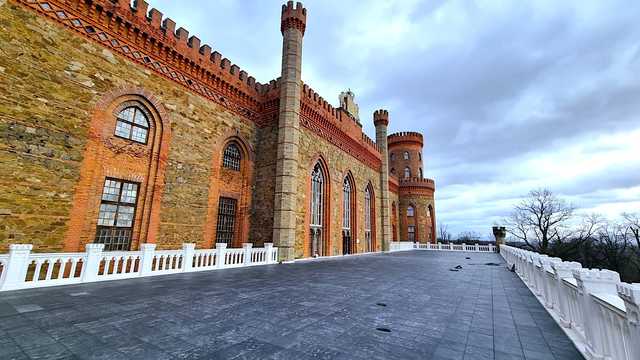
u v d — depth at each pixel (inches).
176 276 475.8
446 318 259.9
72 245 462.9
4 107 407.8
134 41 576.7
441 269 674.8
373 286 420.2
